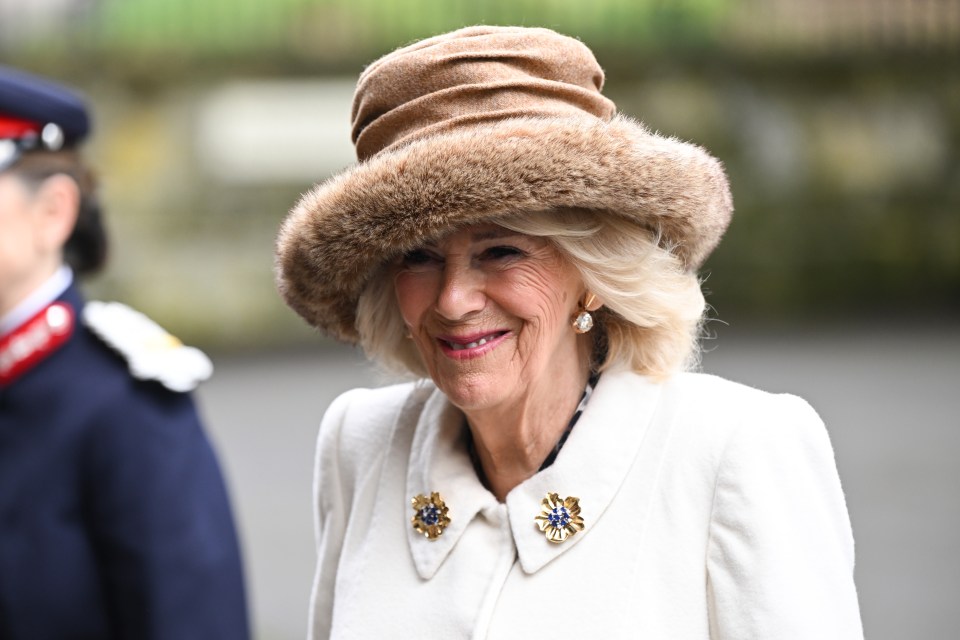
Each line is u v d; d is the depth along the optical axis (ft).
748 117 150.82
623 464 18.51
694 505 17.99
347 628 19.53
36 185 24.11
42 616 22.68
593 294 18.97
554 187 17.10
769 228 153.38
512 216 17.83
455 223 17.48
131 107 143.64
